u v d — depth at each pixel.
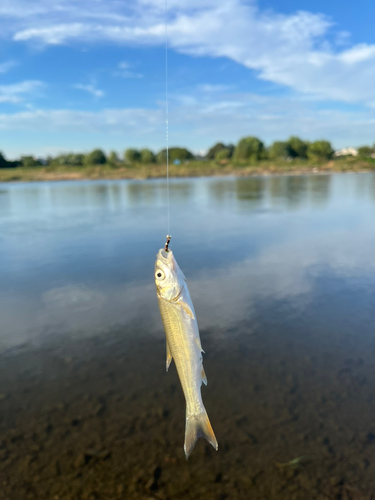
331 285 7.27
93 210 19.70
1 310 6.58
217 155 68.75
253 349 5.05
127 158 63.97
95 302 6.84
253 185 34.03
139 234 12.88
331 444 3.42
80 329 5.79
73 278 8.24
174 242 11.46
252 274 8.12
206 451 3.41
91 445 3.51
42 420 3.86
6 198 27.42
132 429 3.70
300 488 3.01
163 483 3.10
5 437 3.63
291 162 61.09
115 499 2.96
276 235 12.03
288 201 21.22
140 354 5.05
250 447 3.43
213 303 6.59
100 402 4.11
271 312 6.15
